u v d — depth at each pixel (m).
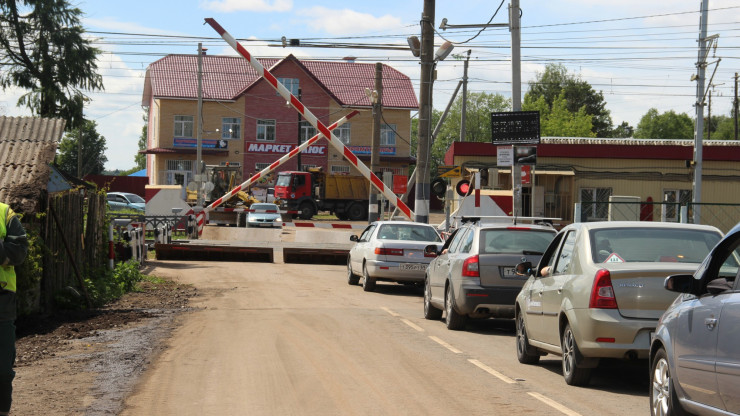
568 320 10.97
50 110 61.50
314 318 18.42
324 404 9.92
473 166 49.84
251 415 9.34
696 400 7.79
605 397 10.46
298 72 93.62
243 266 34.12
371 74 98.56
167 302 21.34
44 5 60.31
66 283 19.52
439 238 25.62
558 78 150.62
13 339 7.90
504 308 16.23
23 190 16.58
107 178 92.31
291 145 93.50
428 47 30.47
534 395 10.50
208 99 91.25
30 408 9.64
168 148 91.06
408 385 11.11
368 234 26.70
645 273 10.27
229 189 68.50
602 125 147.75
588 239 11.25
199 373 11.90
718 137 154.75
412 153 143.12
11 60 62.00
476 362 13.12
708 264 7.97
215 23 30.77
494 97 142.62
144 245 33.31
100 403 9.93
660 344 8.81
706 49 37.09
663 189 50.53
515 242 16.59
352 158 32.84
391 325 17.55
